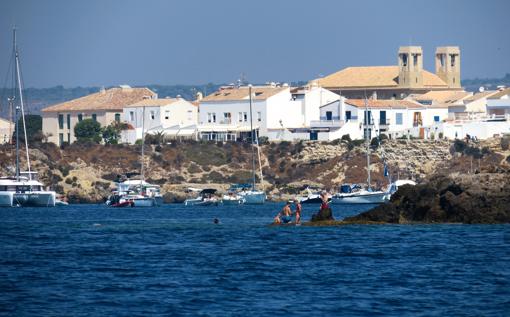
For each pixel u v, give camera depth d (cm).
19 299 19488
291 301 19162
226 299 19375
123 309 18588
